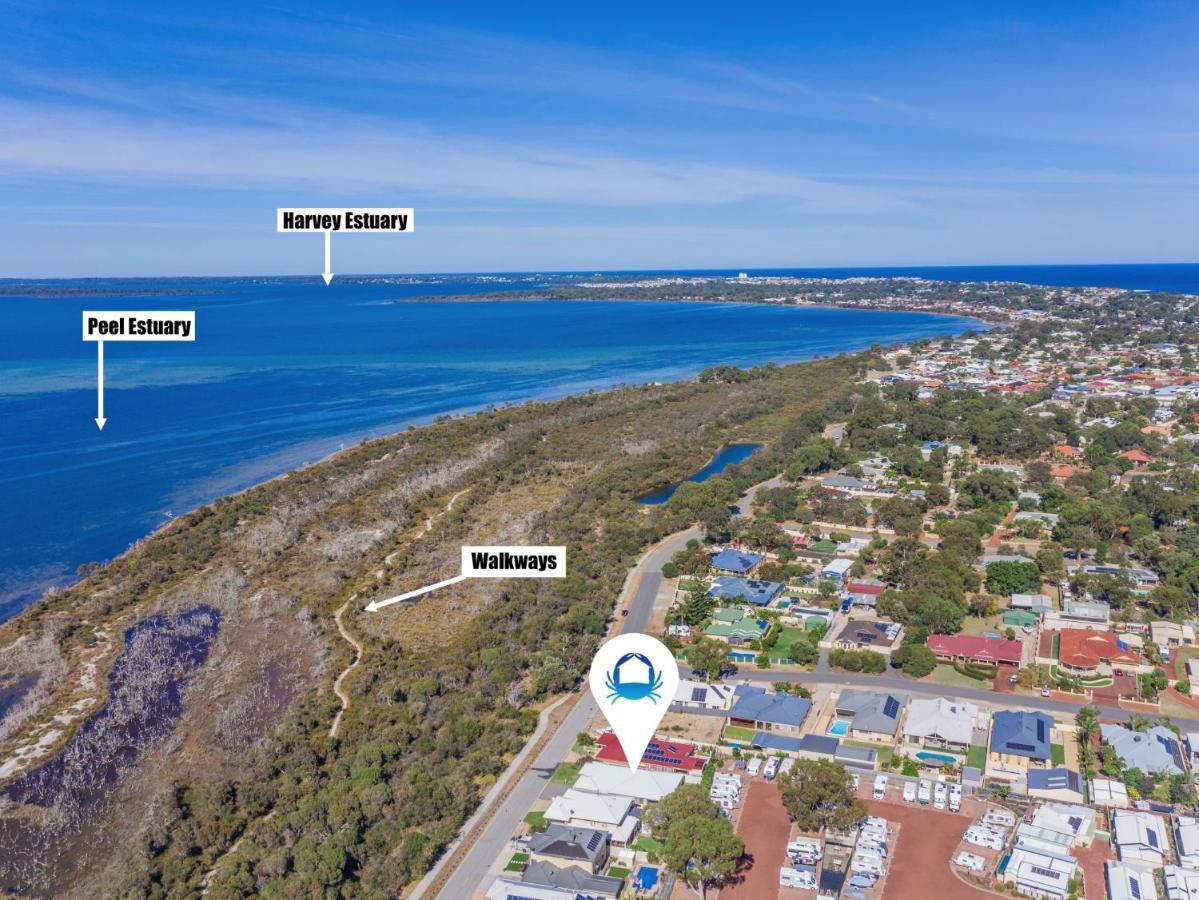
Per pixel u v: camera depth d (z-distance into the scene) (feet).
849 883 308.60
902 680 458.50
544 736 415.23
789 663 481.05
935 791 359.25
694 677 467.52
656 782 364.38
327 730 432.25
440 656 500.33
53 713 454.81
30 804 380.58
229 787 379.14
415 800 359.05
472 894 313.53
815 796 330.13
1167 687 440.45
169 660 509.76
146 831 352.08
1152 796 353.72
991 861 322.55
